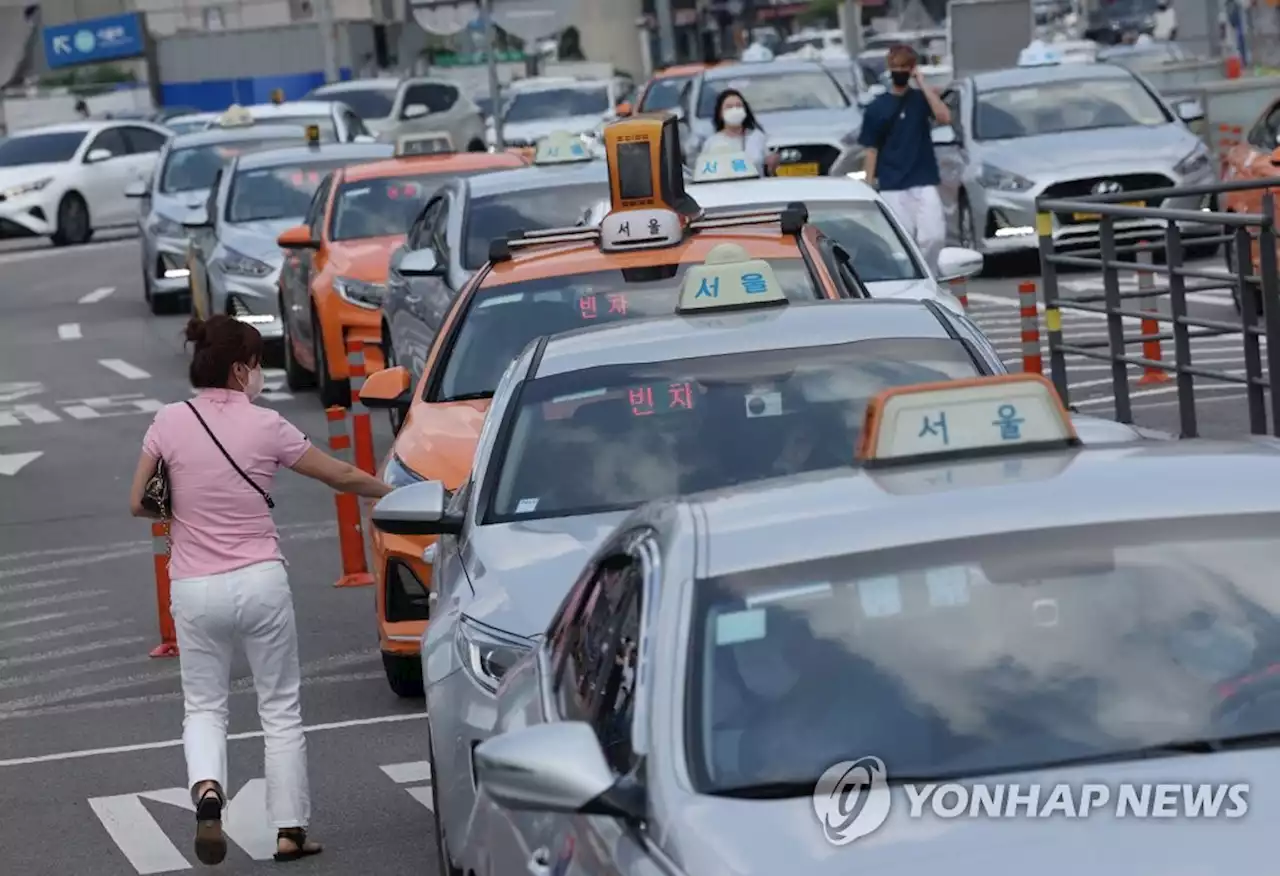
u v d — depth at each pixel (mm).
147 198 57875
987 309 43219
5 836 16594
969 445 9312
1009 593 8289
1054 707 7910
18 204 77812
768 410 14352
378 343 35625
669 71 71625
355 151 46438
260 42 129125
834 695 8000
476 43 127312
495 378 19562
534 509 14047
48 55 137500
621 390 14727
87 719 20156
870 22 170375
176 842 16109
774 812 7488
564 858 8242
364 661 21234
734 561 8555
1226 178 39781
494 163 38781
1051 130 48281
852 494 8961
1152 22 128125
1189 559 8383
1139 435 13016
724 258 16109
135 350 49094
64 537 29406
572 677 9477
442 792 12039
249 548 14898
